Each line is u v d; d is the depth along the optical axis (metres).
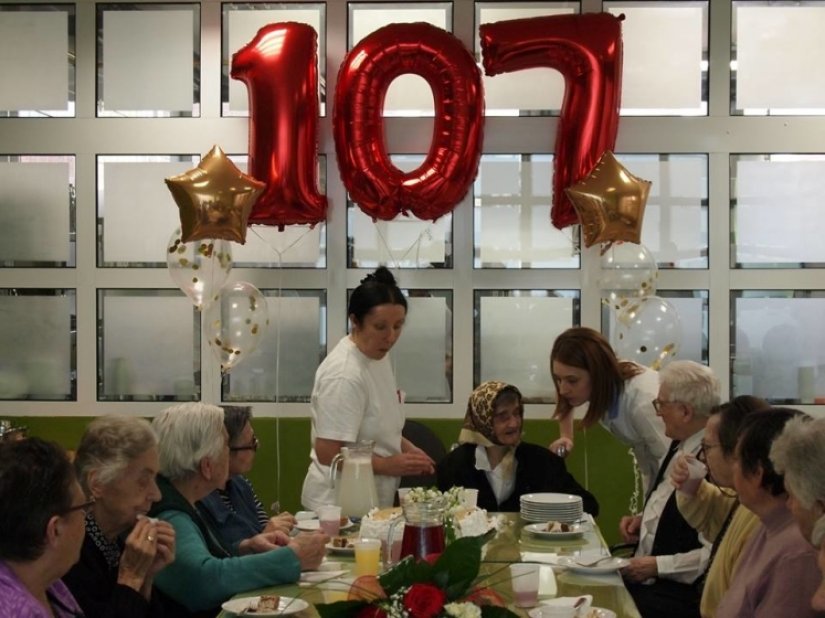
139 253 4.74
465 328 4.68
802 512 1.78
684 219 4.64
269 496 4.63
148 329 4.74
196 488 2.62
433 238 4.70
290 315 4.71
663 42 4.62
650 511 3.12
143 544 2.21
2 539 1.72
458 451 3.78
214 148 4.00
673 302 4.66
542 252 4.68
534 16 4.62
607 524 4.54
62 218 4.75
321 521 3.04
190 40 4.72
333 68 4.66
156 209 4.73
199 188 3.87
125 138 4.73
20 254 4.75
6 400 4.75
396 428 3.70
